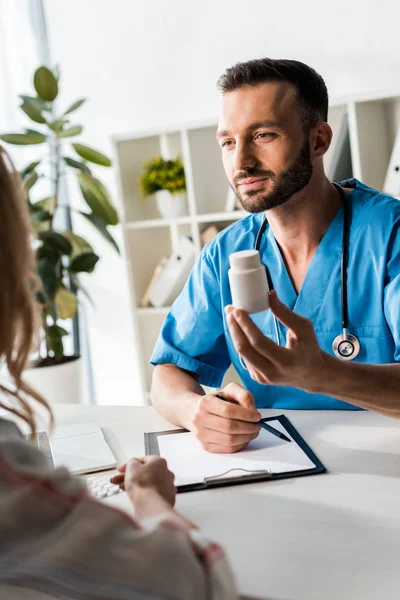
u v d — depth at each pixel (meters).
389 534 0.86
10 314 0.64
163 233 3.05
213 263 1.50
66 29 3.24
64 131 2.98
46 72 2.92
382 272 1.33
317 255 1.38
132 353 3.38
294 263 1.42
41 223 3.03
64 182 3.40
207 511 0.97
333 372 1.07
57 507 0.57
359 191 1.42
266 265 1.45
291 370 0.99
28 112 2.91
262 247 1.46
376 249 1.34
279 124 1.28
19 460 0.58
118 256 3.33
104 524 0.58
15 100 3.33
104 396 3.49
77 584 0.55
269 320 1.42
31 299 0.69
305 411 1.36
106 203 3.06
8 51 3.29
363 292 1.35
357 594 0.73
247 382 1.48
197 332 1.52
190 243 2.74
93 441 1.25
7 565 0.55
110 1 3.10
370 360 1.37
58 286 2.99
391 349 1.35
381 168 2.50
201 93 2.97
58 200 3.41
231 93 1.31
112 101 3.19
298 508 0.95
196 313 1.52
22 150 3.35
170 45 3.00
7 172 0.65
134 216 2.91
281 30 2.76
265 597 0.74
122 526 0.59
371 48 2.60
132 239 2.90
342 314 1.37
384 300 1.33
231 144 1.34
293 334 0.98
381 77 2.60
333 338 1.39
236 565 0.82
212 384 1.55
